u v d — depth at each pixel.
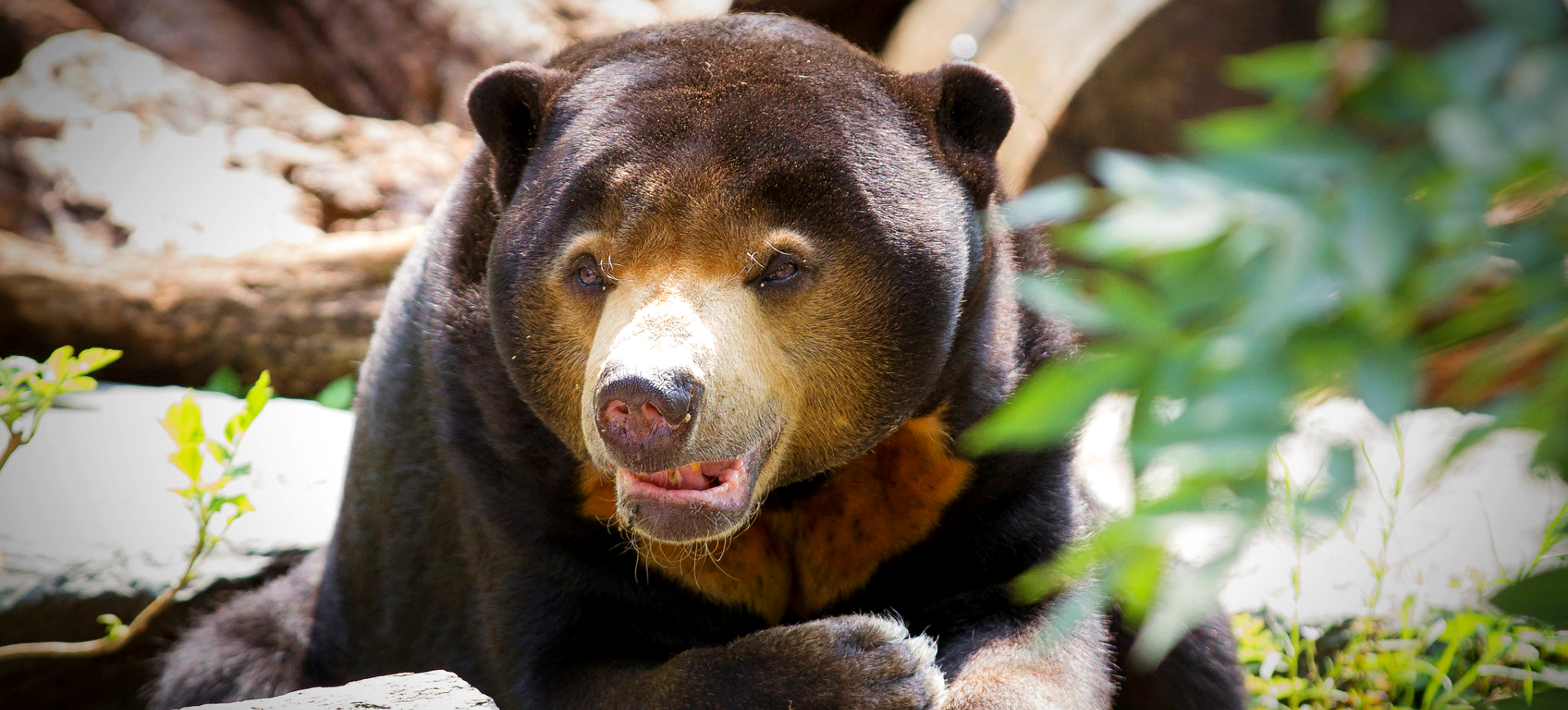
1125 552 4.48
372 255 15.84
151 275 15.59
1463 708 8.44
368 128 19.97
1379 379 3.25
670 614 7.91
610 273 6.75
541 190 7.11
